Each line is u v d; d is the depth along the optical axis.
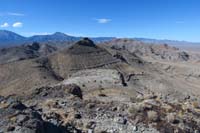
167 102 32.44
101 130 25.11
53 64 196.38
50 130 22.16
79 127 25.52
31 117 21.31
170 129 25.41
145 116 26.81
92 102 31.95
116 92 67.56
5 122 20.53
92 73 110.12
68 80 105.75
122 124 25.83
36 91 39.16
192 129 26.34
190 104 34.00
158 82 163.00
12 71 174.38
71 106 30.56
